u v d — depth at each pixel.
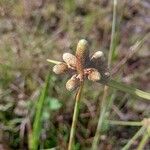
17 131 0.13
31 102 0.14
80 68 0.06
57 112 0.13
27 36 0.15
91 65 0.06
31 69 0.14
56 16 0.16
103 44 0.15
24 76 0.14
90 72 0.06
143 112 0.14
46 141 0.13
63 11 0.16
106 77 0.06
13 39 0.15
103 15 0.16
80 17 0.16
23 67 0.14
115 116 0.14
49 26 0.16
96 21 0.16
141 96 0.06
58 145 0.13
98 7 0.16
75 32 0.15
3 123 0.13
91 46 0.15
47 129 0.13
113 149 0.13
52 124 0.13
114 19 0.09
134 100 0.14
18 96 0.14
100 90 0.14
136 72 0.15
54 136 0.13
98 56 0.06
